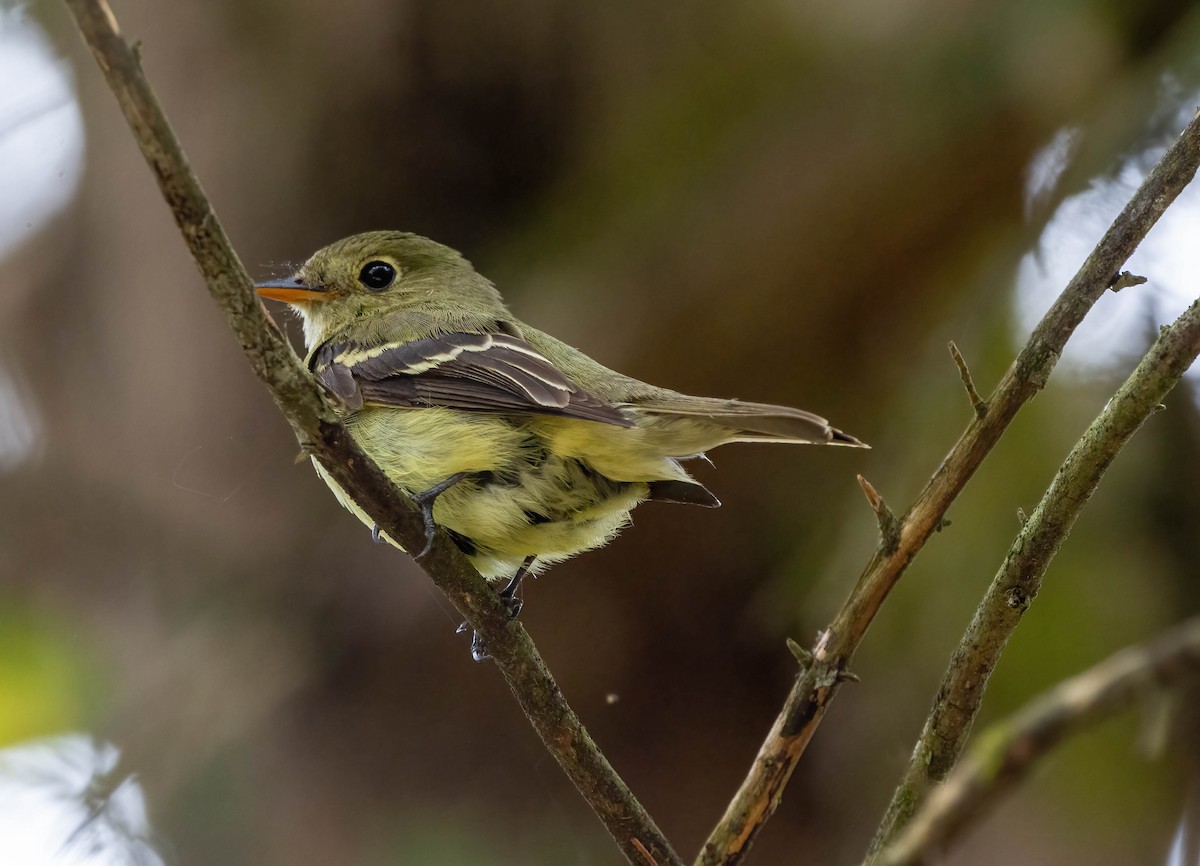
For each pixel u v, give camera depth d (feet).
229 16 36.24
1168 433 31.81
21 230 38.99
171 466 37.06
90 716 35.65
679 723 34.88
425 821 33.94
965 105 33.42
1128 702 14.42
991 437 17.40
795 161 34.27
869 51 34.19
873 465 34.22
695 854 33.83
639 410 21.66
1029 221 33.19
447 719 34.76
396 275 29.43
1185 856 29.43
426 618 35.09
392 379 23.52
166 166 14.73
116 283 38.24
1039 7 33.12
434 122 36.68
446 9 35.70
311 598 35.68
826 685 17.70
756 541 34.96
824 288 34.42
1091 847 30.04
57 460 38.37
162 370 37.45
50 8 35.83
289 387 17.02
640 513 35.06
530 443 22.54
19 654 36.52
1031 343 17.26
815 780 33.83
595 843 33.78
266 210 36.50
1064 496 16.48
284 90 36.24
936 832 14.51
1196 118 16.90
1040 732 14.49
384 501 18.35
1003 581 16.93
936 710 17.49
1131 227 16.99
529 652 18.90
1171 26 32.53
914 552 17.56
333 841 33.96
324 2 35.73
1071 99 32.99
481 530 22.91
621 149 36.11
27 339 38.78
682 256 34.68
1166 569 31.37
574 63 36.17
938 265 34.09
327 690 34.99
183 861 33.32
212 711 34.68
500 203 37.19
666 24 35.58
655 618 35.24
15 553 37.50
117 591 37.24
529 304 35.68
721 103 35.35
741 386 35.22
